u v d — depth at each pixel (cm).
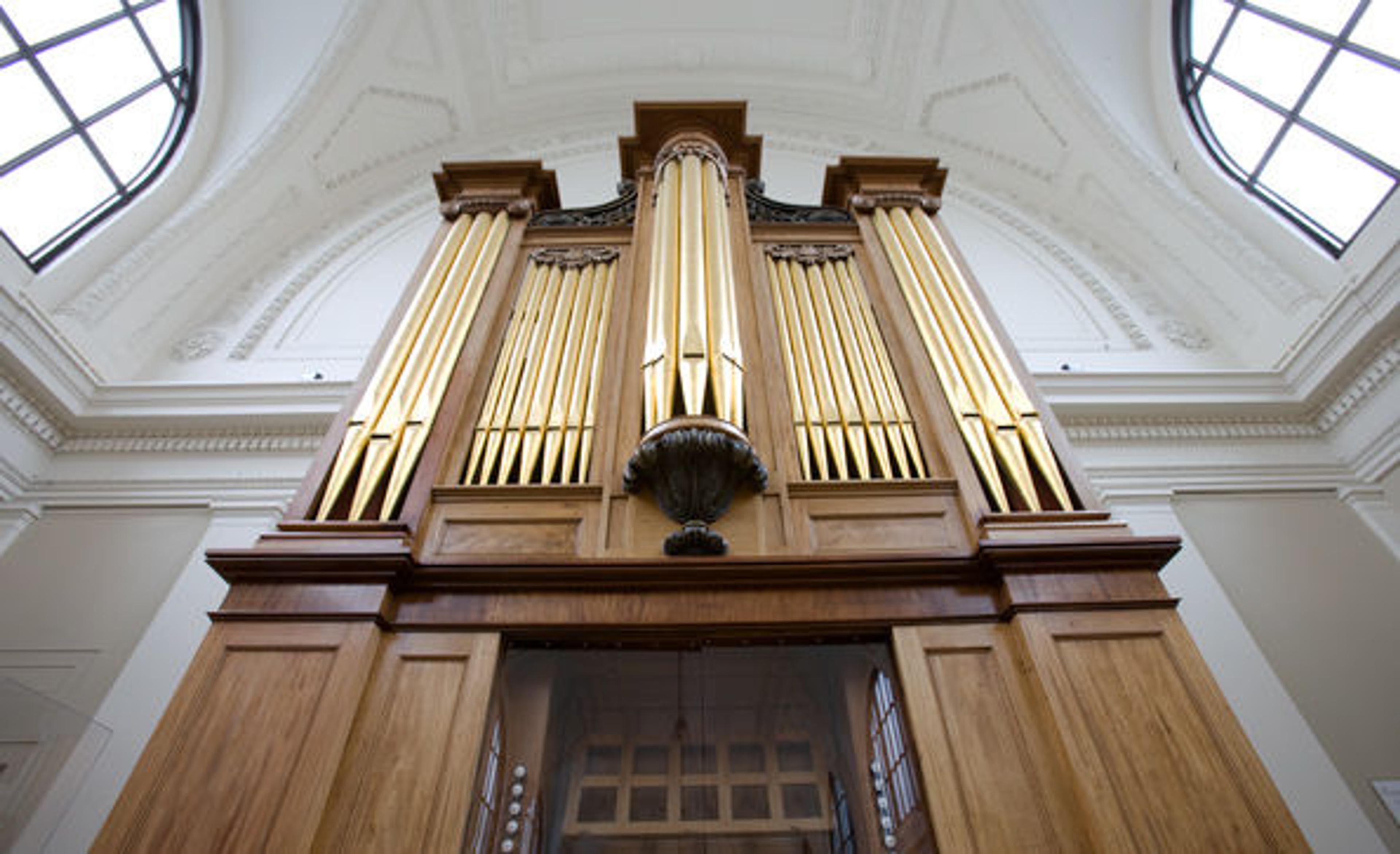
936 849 172
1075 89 611
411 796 174
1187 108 587
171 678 365
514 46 736
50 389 435
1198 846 163
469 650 203
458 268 334
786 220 388
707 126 420
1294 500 443
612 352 289
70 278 478
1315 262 486
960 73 700
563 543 229
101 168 507
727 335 271
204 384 466
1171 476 451
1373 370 434
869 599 215
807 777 205
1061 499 239
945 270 332
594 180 706
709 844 192
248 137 594
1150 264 614
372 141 691
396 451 251
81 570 410
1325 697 362
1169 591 396
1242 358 540
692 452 219
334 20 620
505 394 280
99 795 327
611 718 217
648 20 752
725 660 229
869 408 274
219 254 584
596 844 192
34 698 257
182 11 564
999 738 186
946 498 242
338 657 193
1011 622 209
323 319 575
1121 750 178
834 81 774
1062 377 475
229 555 206
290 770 172
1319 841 313
